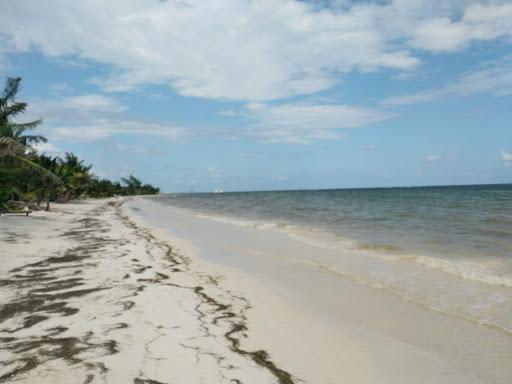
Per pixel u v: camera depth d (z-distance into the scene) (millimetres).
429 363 5820
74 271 11586
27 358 5754
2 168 28375
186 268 12531
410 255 13797
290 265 13016
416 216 29969
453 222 24625
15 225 22781
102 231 23078
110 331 6816
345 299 9008
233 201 86750
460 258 13102
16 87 27516
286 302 8828
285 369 5578
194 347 6211
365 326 7305
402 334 6902
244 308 8328
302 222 28797
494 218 26234
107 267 12211
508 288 9422
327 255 14531
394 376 5438
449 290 9398
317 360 5895
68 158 63500
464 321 7418
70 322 7234
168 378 5211
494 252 14078
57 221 28219
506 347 6281
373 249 15445
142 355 5883
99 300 8633
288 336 6801
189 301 8711
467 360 5883
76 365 5531
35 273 11281
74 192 65250
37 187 37844
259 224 28031
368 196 87375
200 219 35344
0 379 5129
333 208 46281
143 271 11766
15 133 27812
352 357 6008
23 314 7680
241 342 6488
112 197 114812
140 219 35531
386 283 10242
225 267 12836
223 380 5191
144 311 7918
